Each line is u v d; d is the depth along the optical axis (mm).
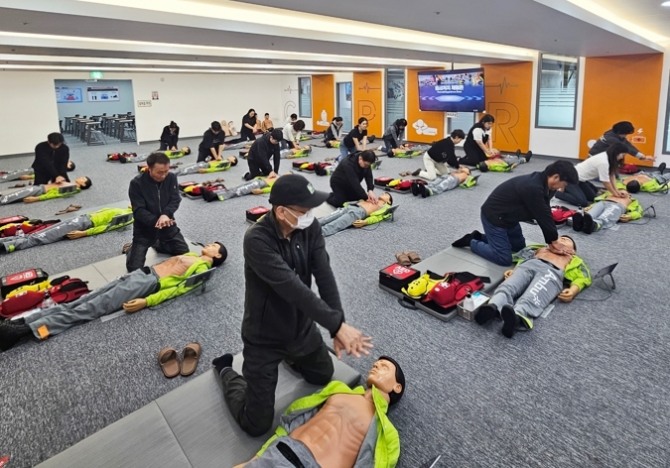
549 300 3098
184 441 1943
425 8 4176
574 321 3004
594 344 2752
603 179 5230
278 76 17156
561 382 2424
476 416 2197
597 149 6160
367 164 5246
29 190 6656
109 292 3209
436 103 11352
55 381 2549
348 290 3555
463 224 5156
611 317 3047
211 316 3197
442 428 2125
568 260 3375
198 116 15578
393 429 1854
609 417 2170
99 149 13008
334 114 15367
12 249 4520
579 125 9195
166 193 4004
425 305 3168
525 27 5215
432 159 7324
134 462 1846
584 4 5102
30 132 12688
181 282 3434
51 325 2967
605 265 3887
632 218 5016
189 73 15008
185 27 4691
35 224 5027
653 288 3441
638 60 8125
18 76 12242
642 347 2717
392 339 2863
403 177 7773
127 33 5086
